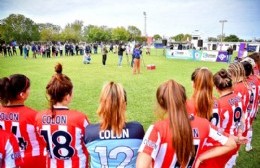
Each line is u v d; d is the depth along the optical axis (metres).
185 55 30.02
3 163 2.04
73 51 38.53
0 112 2.58
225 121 3.03
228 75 3.09
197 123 1.95
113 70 18.33
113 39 100.38
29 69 18.78
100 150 2.15
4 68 19.39
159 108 1.93
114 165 2.17
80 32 107.31
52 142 2.52
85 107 8.16
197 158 1.97
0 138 2.00
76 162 2.57
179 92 1.85
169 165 1.86
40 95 9.85
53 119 2.49
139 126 2.23
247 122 4.04
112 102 2.10
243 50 26.75
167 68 19.89
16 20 90.31
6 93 2.55
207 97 2.74
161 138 1.83
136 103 8.72
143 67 20.53
